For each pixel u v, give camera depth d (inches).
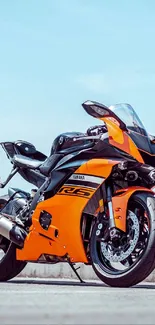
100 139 207.6
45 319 101.7
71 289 184.4
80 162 212.8
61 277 281.7
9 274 248.5
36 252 226.4
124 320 101.4
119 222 198.4
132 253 202.1
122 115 212.4
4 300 135.6
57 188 219.3
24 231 233.6
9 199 250.2
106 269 203.5
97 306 123.1
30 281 250.2
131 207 202.5
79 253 211.6
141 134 207.0
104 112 209.2
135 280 196.1
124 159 203.0
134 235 198.4
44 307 120.0
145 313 111.6
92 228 208.4
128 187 202.8
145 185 205.9
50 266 286.2
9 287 194.7
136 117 213.2
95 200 208.7
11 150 257.4
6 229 237.1
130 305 126.6
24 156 252.4
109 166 204.4
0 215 245.4
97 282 240.8
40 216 222.8
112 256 201.5
